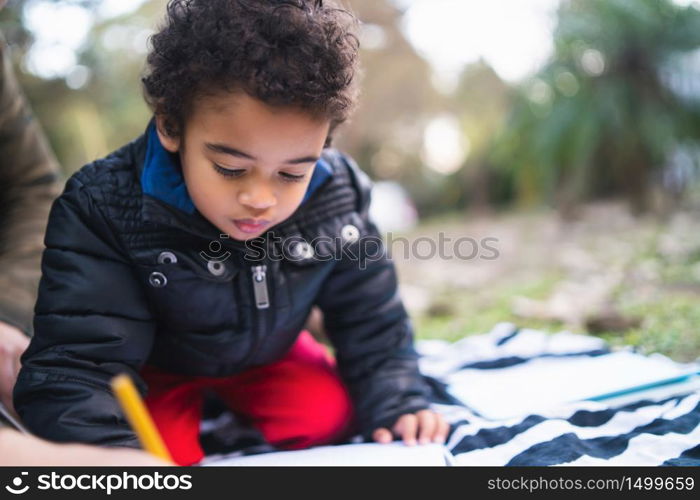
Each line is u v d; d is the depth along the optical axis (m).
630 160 3.93
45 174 1.28
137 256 0.91
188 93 0.79
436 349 1.61
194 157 0.82
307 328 1.80
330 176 1.02
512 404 1.14
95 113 3.32
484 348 1.52
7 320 1.04
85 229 0.90
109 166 0.94
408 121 5.45
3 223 1.21
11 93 1.21
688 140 3.96
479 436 1.02
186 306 0.95
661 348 1.41
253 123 0.75
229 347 1.01
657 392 1.12
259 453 1.12
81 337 0.88
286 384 1.13
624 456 0.92
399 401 1.06
